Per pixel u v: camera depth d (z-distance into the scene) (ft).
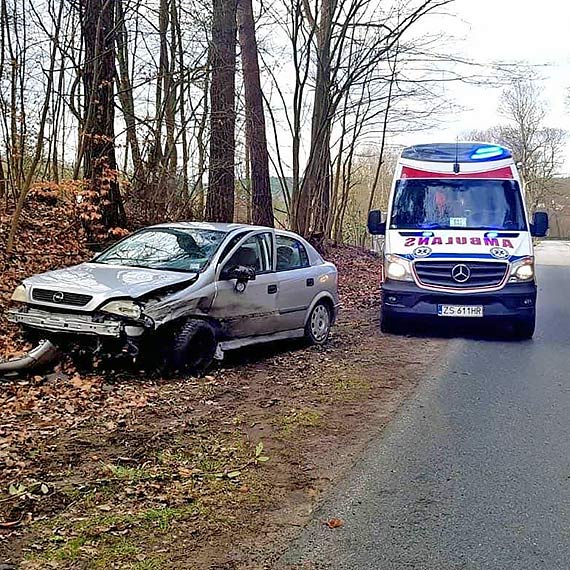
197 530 14.48
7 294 35.83
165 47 50.62
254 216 62.75
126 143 51.57
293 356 31.99
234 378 27.43
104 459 18.22
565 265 99.66
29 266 42.42
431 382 27.89
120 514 15.01
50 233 49.96
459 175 40.63
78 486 16.39
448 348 35.12
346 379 27.84
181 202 54.29
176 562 13.17
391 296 38.06
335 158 88.69
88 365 26.66
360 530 14.76
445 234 38.73
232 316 28.78
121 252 30.12
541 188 226.38
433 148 42.39
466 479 17.70
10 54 48.01
